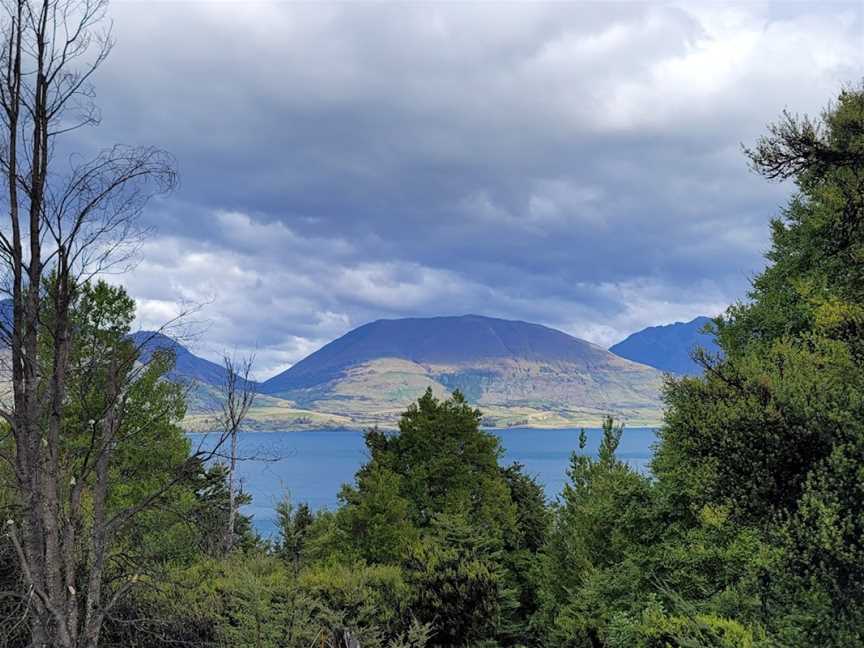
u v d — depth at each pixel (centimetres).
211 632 1636
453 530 2864
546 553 3544
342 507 3388
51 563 1134
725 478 1197
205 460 1358
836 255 1534
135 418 2202
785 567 1125
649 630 1440
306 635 1625
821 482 1047
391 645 1939
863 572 1018
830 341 1248
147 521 1662
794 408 1139
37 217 1155
